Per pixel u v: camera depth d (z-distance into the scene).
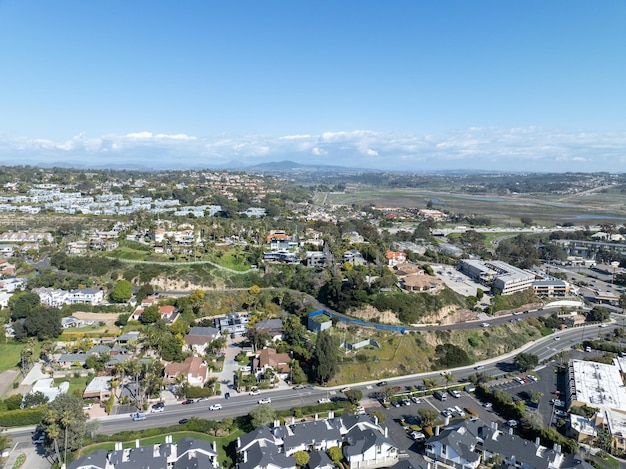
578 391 151.88
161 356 162.38
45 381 145.25
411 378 165.50
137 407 135.88
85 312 196.12
